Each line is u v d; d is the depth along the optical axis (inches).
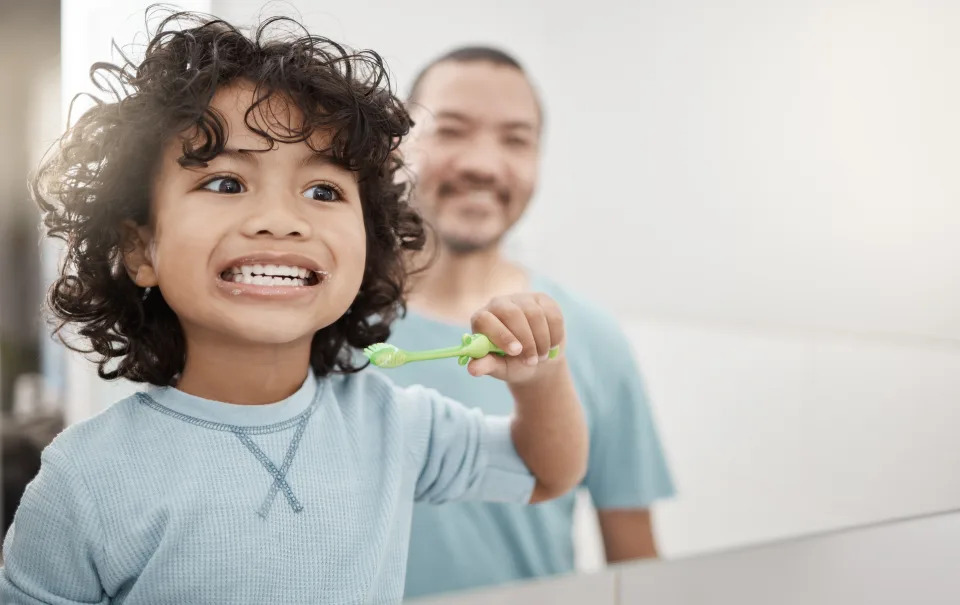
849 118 35.2
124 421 20.1
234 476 19.9
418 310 29.2
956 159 36.1
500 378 21.7
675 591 32.0
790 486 34.8
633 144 32.8
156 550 19.0
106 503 19.0
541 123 31.2
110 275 20.7
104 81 22.7
